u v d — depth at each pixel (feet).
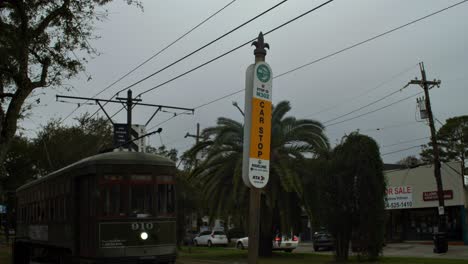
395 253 110.32
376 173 82.43
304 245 170.91
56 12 64.13
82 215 55.06
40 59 65.87
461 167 134.51
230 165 96.99
